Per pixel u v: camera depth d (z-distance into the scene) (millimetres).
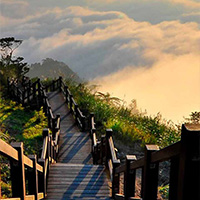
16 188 3246
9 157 2828
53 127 10734
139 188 7395
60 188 6117
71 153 9570
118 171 5102
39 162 5496
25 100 15953
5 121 11680
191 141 1765
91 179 6570
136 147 10742
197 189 1814
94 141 9219
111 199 5648
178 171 1991
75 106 12844
